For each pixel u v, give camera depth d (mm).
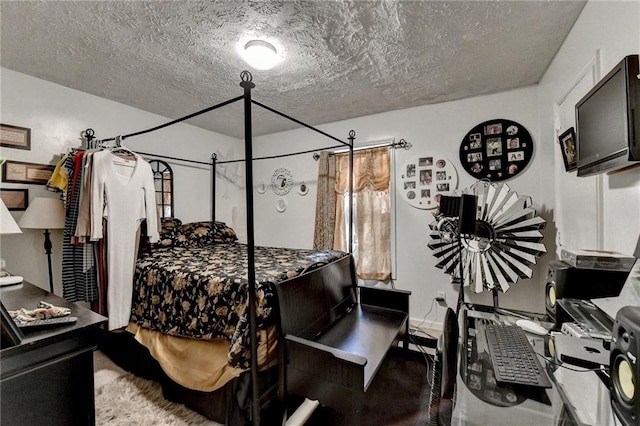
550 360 1050
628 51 1171
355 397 1366
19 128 2336
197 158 3840
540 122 2494
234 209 4254
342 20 1702
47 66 2234
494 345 1176
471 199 1801
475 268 2525
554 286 1360
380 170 3309
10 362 959
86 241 2064
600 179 1452
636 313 763
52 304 1338
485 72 2359
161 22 1710
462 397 910
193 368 1716
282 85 2586
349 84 2572
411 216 3164
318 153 3783
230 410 1540
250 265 1523
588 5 1539
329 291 2252
